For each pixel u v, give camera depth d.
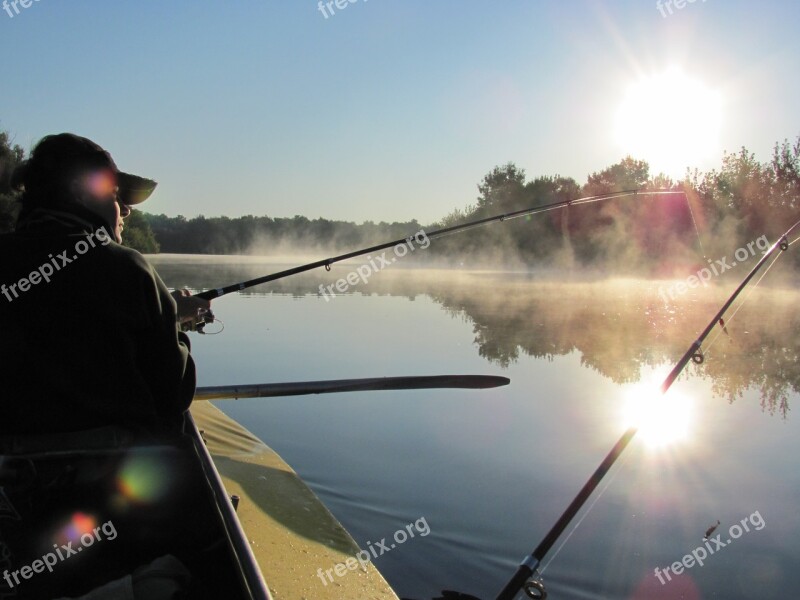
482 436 4.91
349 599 2.57
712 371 6.81
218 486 1.94
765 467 4.21
